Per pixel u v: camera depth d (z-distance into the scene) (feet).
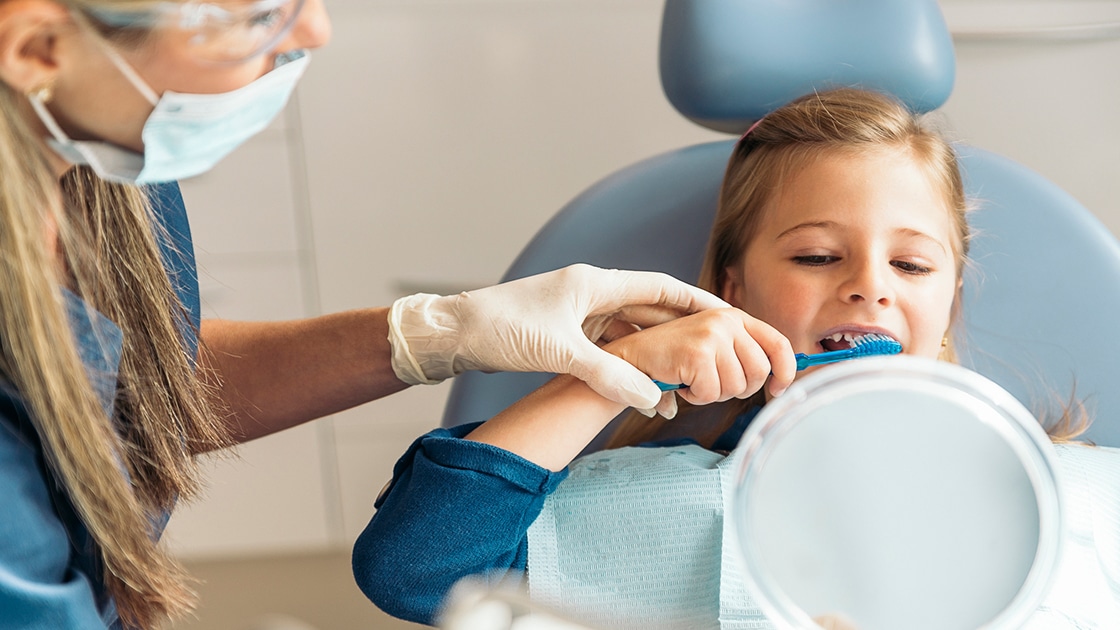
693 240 3.90
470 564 2.79
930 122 3.93
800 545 1.73
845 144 3.41
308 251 6.54
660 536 3.15
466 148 6.45
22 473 2.15
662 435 3.84
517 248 6.59
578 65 6.35
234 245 6.50
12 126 2.02
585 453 4.00
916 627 1.69
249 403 3.15
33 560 2.12
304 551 6.93
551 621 1.25
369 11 6.25
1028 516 1.70
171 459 2.67
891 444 1.72
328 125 6.37
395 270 6.59
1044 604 2.94
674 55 3.89
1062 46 6.08
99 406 2.24
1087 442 3.75
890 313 3.22
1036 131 6.24
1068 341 3.78
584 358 2.83
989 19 6.13
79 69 1.98
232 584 6.81
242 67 2.03
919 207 3.32
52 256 2.28
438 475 2.81
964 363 3.79
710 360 2.79
